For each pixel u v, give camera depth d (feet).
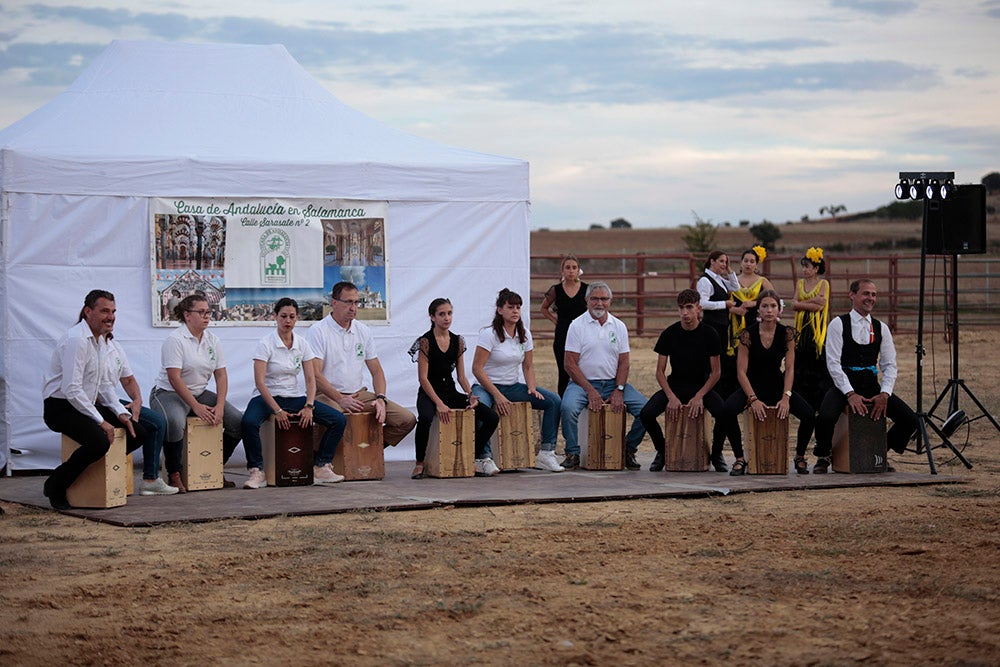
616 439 34.73
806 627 17.63
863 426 33.35
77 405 27.61
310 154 37.40
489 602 19.22
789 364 33.86
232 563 22.18
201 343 31.14
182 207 35.63
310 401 31.68
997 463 36.65
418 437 33.47
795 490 31.07
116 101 38.32
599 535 24.66
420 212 38.11
